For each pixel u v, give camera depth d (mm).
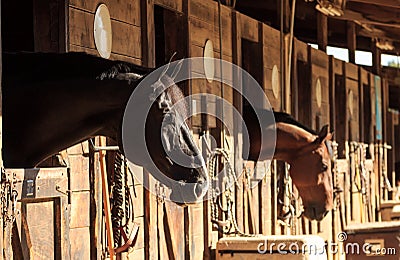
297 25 12906
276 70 8883
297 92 9672
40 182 4188
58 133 4422
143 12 5879
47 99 4395
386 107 14836
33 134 4406
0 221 3791
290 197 8711
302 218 9297
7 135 4387
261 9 11727
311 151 8086
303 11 12000
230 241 6918
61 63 4453
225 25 7555
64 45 4840
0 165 3822
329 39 14438
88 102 4367
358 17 10672
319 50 10562
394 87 17375
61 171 4430
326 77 10914
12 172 3920
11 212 3889
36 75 4434
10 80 4434
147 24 5891
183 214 6531
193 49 6727
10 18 6340
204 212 6961
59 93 4387
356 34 13641
